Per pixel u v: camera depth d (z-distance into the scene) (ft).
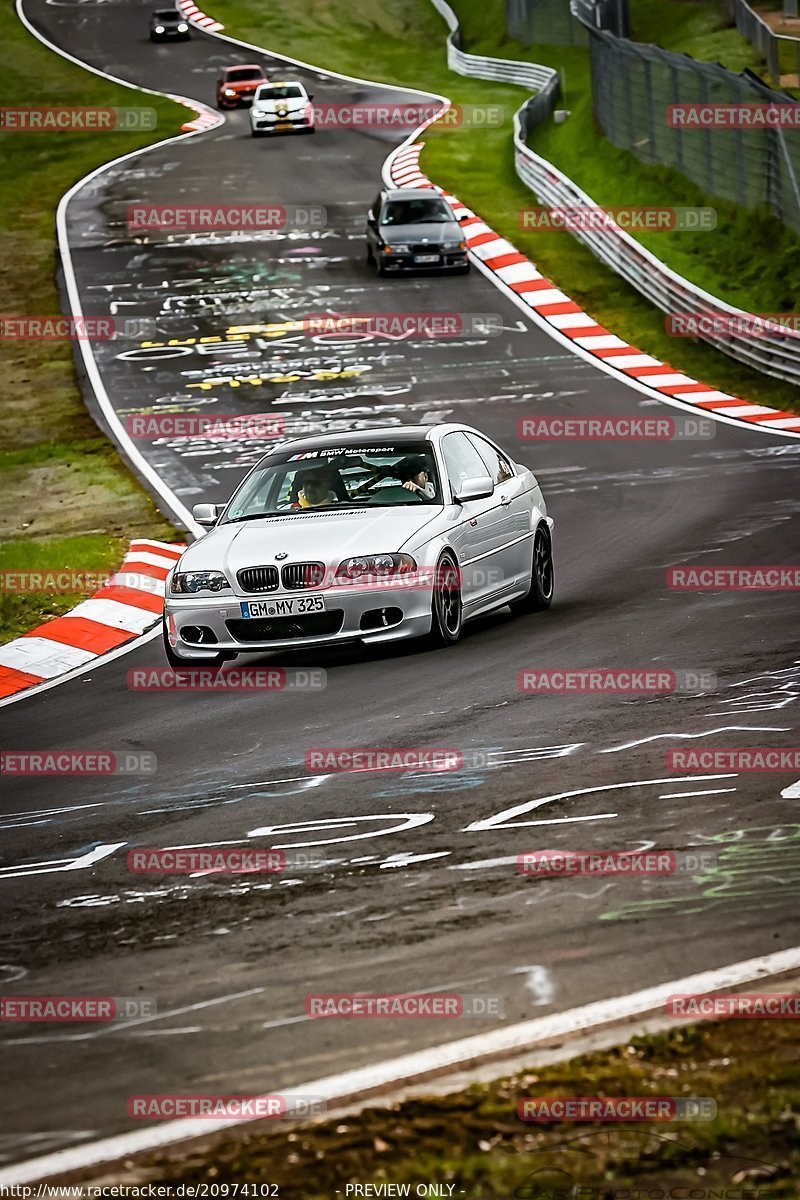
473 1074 18.11
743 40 199.72
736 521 65.46
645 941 21.77
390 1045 19.06
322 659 48.34
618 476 79.41
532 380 105.19
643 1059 18.01
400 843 27.84
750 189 133.59
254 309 128.06
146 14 310.24
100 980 22.50
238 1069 18.81
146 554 69.36
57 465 92.38
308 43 282.97
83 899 26.78
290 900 25.23
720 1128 16.31
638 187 150.10
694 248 132.87
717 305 110.73
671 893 23.61
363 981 21.30
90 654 53.78
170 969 22.65
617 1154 16.03
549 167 151.64
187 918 24.97
